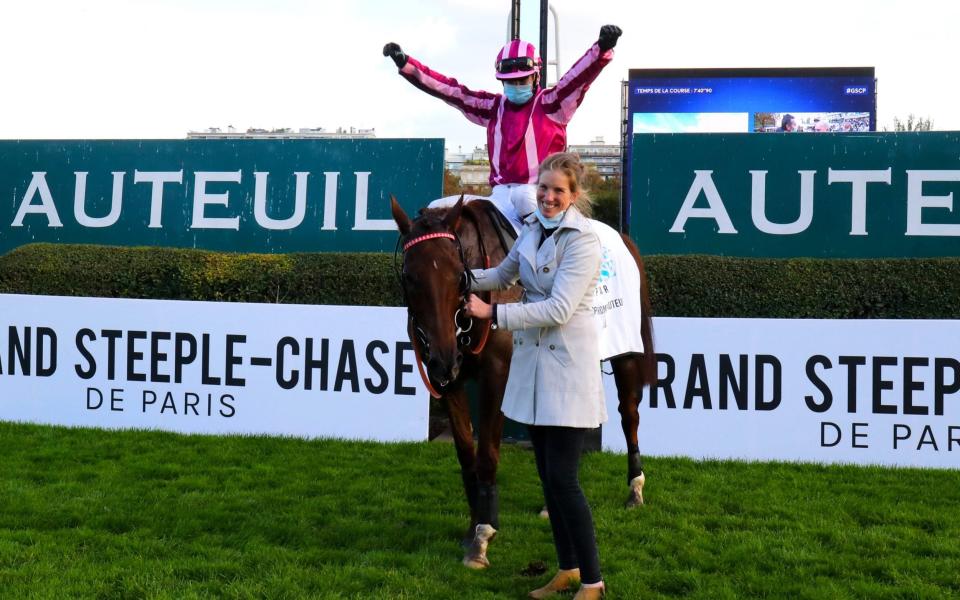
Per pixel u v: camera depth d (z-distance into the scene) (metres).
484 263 3.48
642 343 4.56
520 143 4.08
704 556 3.48
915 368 5.29
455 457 5.43
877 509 4.21
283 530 3.77
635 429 4.48
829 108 13.88
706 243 6.96
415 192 7.29
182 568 3.22
